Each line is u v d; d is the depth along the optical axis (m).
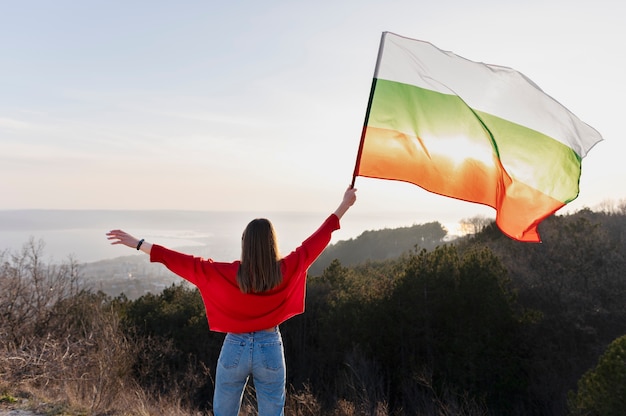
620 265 20.67
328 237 3.04
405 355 20.22
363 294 22.88
